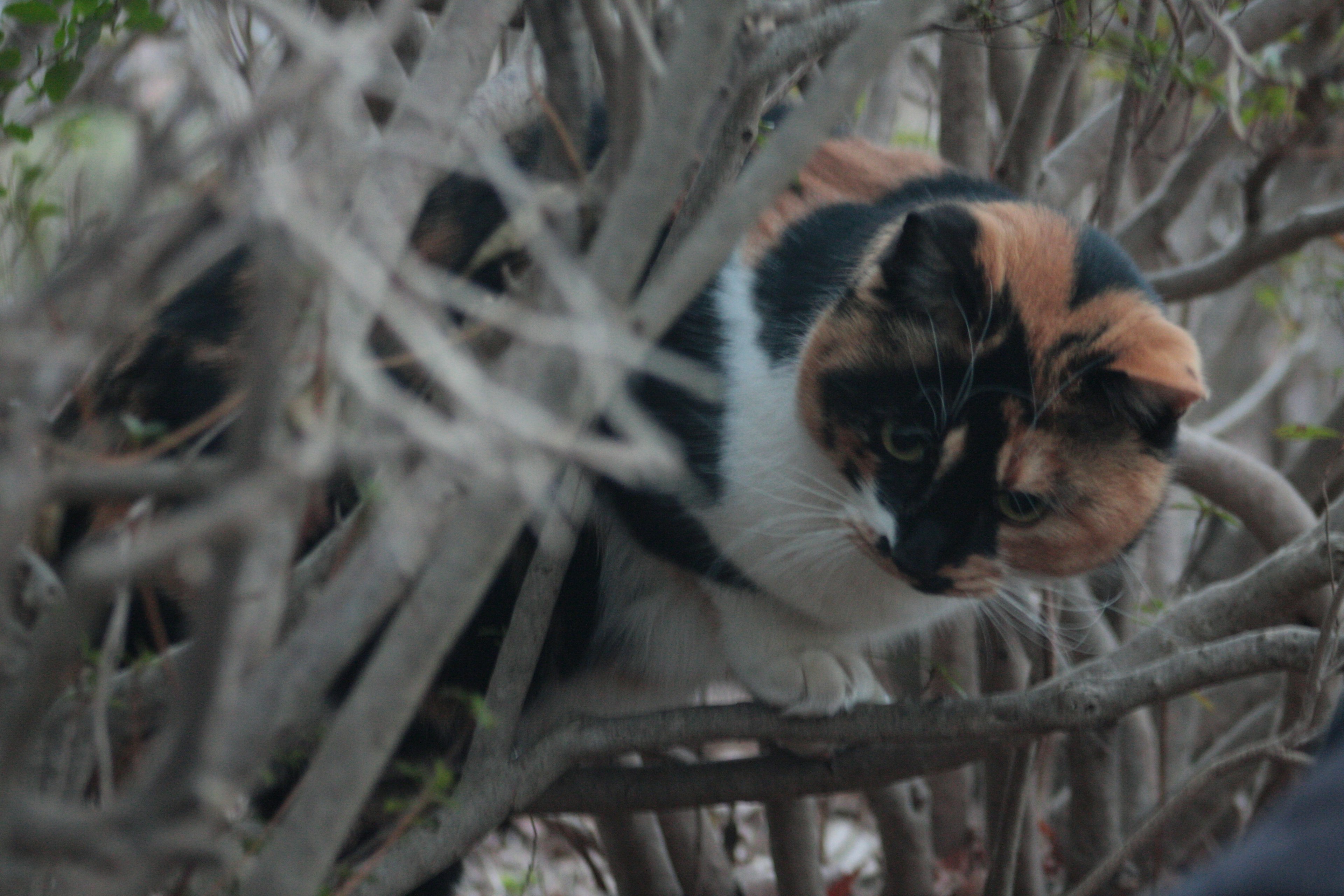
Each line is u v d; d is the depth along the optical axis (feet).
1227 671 6.24
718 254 3.84
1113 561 8.48
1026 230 7.89
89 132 6.22
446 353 3.27
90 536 5.98
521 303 4.48
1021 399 7.64
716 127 4.91
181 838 2.88
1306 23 10.75
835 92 3.82
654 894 9.80
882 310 7.80
